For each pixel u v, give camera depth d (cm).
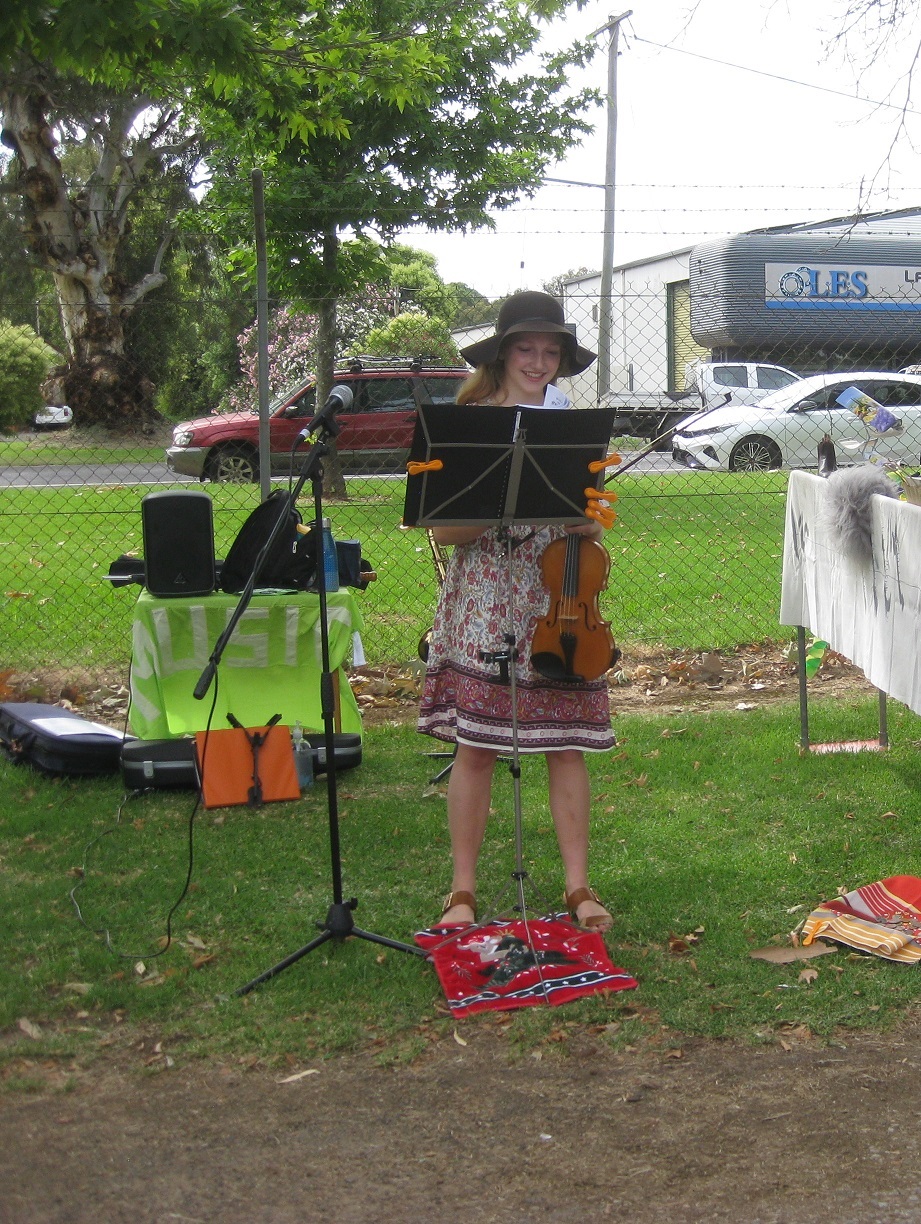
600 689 363
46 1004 323
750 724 560
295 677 511
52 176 2047
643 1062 296
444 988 327
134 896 389
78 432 1078
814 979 330
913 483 467
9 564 985
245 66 494
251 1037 308
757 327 1683
